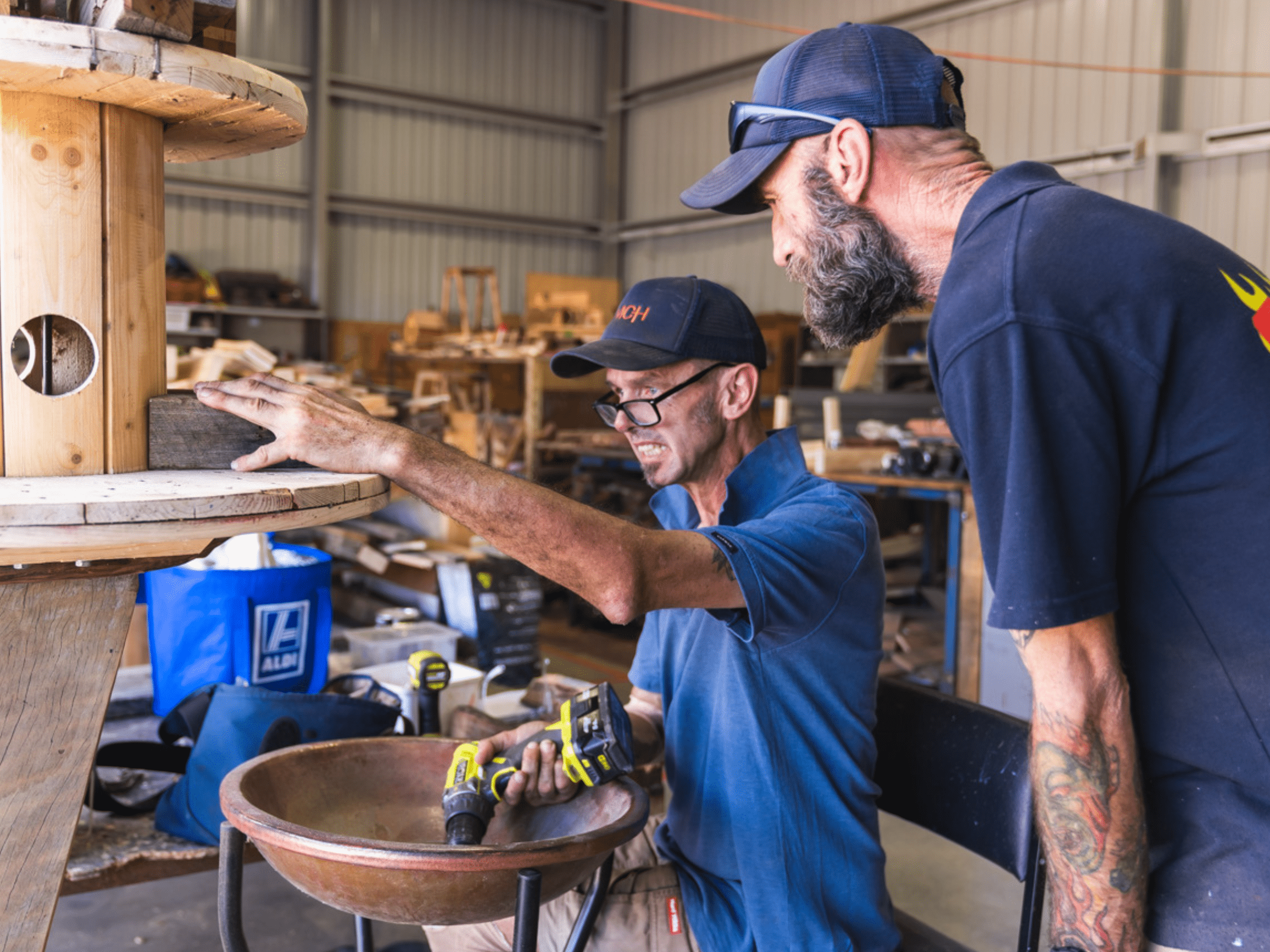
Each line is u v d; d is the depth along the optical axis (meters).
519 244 12.07
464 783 1.24
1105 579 0.81
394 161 11.14
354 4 10.70
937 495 4.05
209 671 2.14
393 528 4.09
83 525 0.75
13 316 0.92
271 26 10.23
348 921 2.50
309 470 1.02
